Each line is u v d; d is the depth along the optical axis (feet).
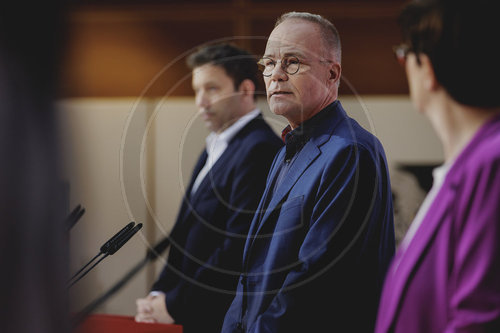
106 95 20.13
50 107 3.23
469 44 5.62
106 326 8.26
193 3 19.22
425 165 18.24
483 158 5.49
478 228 5.34
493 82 5.64
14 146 3.06
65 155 3.34
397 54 6.32
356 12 18.75
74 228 3.73
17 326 3.08
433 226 5.72
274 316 7.82
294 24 8.36
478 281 5.25
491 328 5.14
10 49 3.09
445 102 5.95
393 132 18.53
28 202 3.11
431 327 5.63
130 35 19.47
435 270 5.65
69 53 3.30
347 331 7.86
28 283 3.12
